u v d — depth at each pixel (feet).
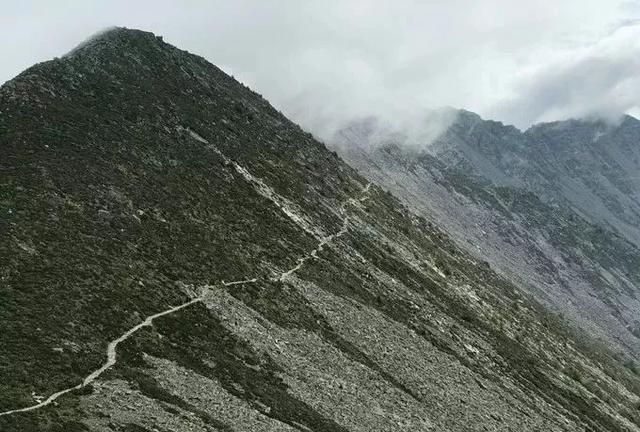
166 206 324.60
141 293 241.35
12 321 188.65
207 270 289.12
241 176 420.36
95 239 261.85
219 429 177.37
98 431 151.12
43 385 164.25
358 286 372.17
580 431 361.10
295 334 275.39
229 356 231.09
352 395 248.73
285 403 216.13
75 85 404.77
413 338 341.41
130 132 381.60
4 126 321.73
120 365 191.01
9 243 229.04
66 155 315.17
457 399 297.74
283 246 364.58
